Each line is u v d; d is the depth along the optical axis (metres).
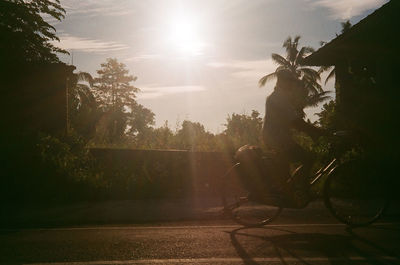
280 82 6.70
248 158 6.84
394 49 12.05
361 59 13.70
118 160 11.39
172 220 7.53
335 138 6.86
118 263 4.98
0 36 16.02
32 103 14.07
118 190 10.38
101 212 8.30
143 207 8.80
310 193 6.80
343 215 6.77
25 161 10.42
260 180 6.78
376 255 5.18
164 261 5.04
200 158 11.28
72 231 6.67
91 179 10.41
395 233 6.27
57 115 14.21
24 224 7.31
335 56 14.27
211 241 5.95
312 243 5.79
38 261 5.07
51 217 7.88
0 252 5.46
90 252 5.44
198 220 7.52
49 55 17.91
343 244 5.71
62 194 10.05
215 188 10.83
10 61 14.19
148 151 11.37
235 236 6.25
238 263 4.94
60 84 14.35
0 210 8.67
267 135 6.68
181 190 10.95
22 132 11.91
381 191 7.05
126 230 6.71
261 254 5.29
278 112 6.61
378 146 7.29
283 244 5.76
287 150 6.65
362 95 12.84
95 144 15.97
